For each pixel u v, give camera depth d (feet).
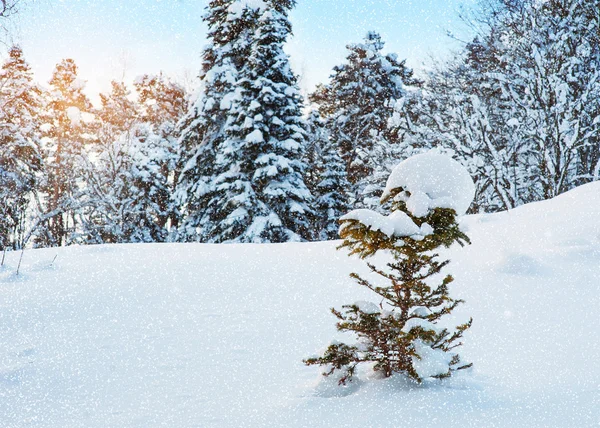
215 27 74.95
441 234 11.30
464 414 9.20
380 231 11.34
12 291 22.91
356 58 101.60
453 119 58.65
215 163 69.97
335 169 84.28
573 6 53.57
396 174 12.17
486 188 55.83
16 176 74.95
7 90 90.38
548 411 9.05
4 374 13.93
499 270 23.93
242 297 21.90
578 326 15.88
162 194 89.25
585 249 25.48
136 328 18.04
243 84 68.69
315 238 84.64
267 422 10.03
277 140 67.67
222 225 64.49
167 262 29.40
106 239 84.94
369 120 96.27
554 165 50.85
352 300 20.77
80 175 90.27
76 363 14.87
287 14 73.10
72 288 23.36
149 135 96.32
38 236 82.58
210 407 11.30
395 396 10.46
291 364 14.17
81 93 109.81
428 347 11.12
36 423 11.06
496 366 12.74
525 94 56.03
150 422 10.66
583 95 49.24
